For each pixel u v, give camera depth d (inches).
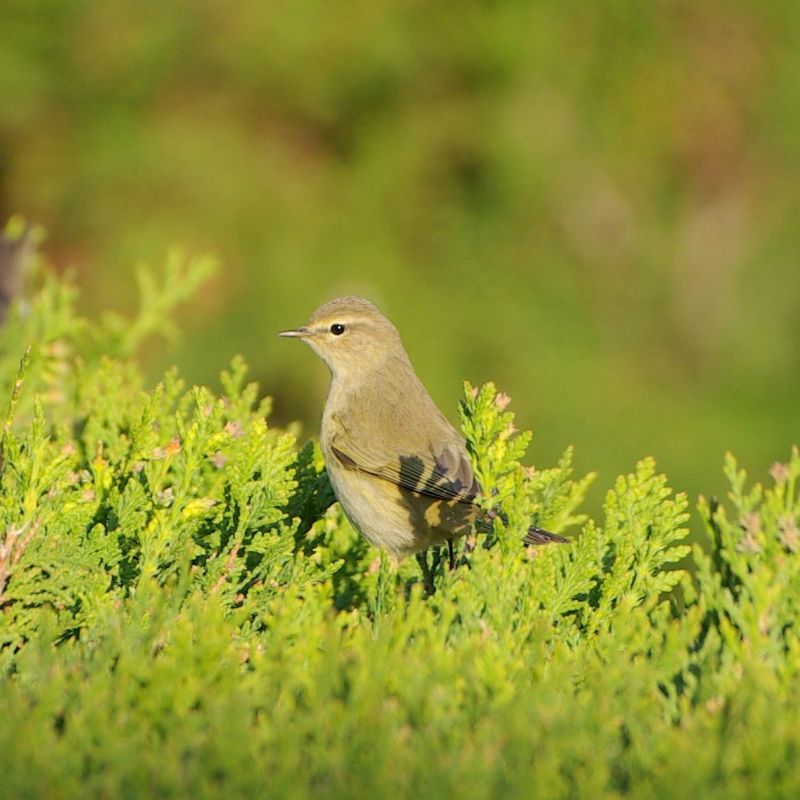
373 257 804.6
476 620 265.6
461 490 331.9
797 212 821.2
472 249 819.4
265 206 797.9
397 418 372.2
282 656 242.4
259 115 819.4
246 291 791.7
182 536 287.9
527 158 796.0
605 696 232.2
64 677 233.3
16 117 796.6
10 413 298.8
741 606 268.5
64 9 788.0
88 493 282.8
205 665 234.8
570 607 285.3
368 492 347.3
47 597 271.6
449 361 792.3
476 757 210.1
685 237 820.6
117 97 800.3
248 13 786.8
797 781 210.5
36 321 416.2
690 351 816.9
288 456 300.7
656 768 217.6
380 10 797.9
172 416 352.2
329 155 831.1
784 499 302.8
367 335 398.6
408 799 206.4
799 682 249.1
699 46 813.9
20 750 210.5
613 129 810.8
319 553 308.2
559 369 794.2
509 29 798.5
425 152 817.5
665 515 297.7
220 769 210.7
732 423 793.6
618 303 820.0
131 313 776.9
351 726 221.6
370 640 247.8
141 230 786.2
